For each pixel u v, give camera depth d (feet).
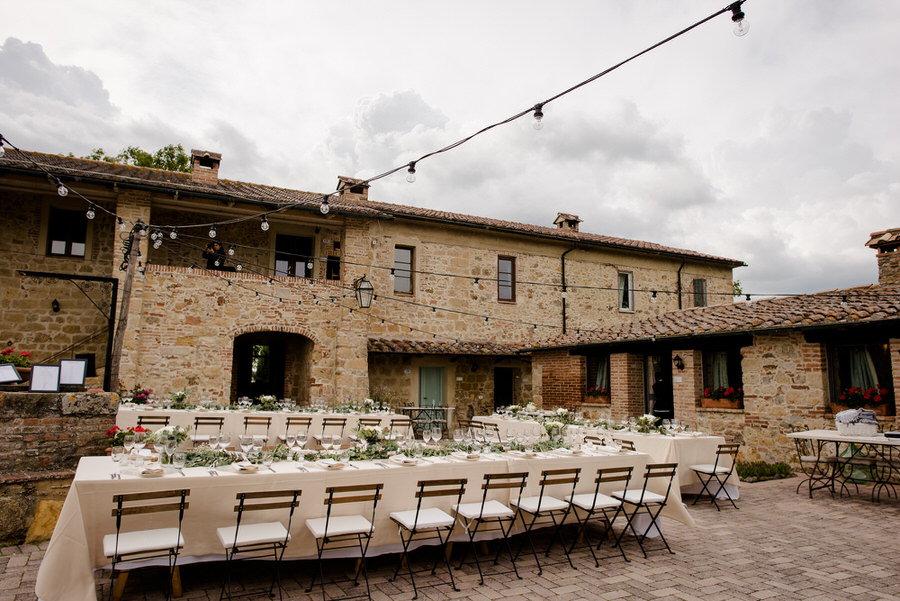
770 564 16.08
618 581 14.70
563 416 30.17
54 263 39.63
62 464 18.35
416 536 15.65
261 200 39.19
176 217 43.24
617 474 19.10
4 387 18.80
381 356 47.42
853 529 19.83
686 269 62.64
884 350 27.73
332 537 14.26
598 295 57.31
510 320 52.65
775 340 31.35
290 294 41.34
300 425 31.68
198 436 28.09
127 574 12.73
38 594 11.24
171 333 37.37
